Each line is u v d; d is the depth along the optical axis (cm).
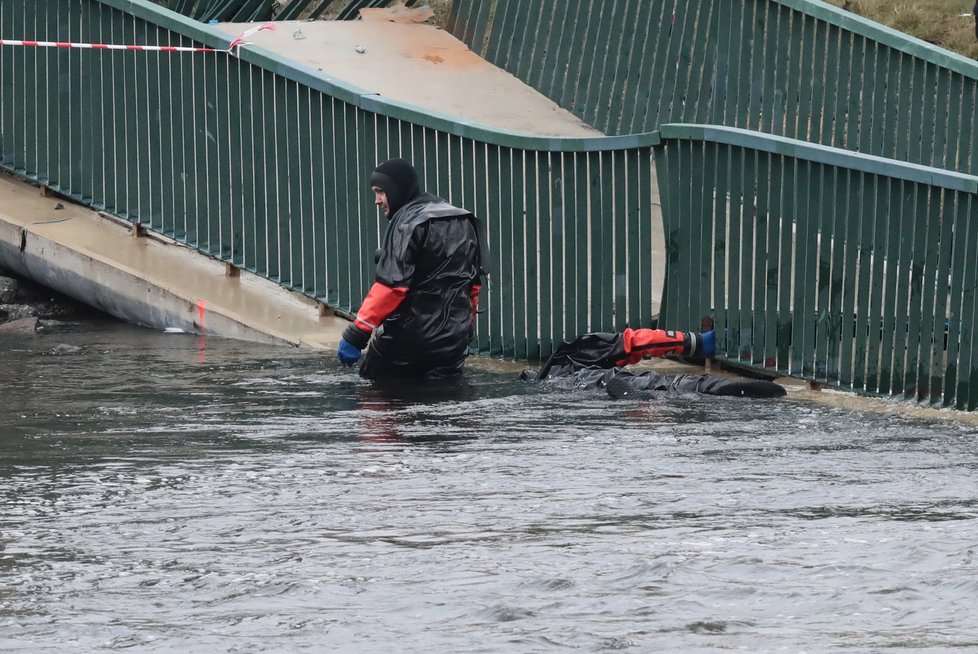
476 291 3509
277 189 4069
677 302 3494
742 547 1719
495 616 1421
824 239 3216
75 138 4447
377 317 3356
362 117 3869
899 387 3105
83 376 3419
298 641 1335
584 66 5166
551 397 3166
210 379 3375
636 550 1706
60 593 1527
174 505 2003
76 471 2273
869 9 6912
